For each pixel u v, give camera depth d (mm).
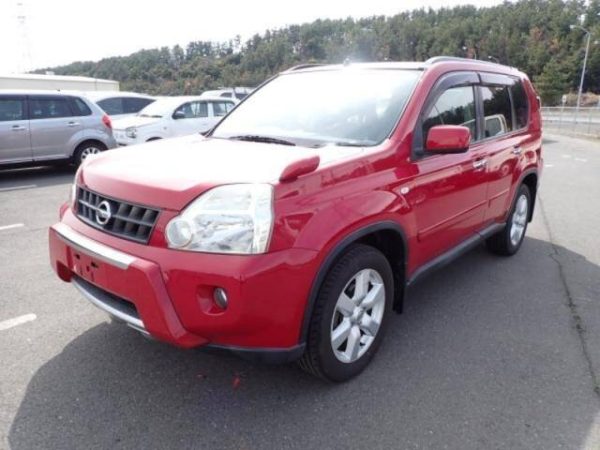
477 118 4043
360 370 2938
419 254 3328
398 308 3275
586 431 2502
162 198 2336
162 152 3014
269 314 2287
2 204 7379
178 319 2270
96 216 2594
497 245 5012
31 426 2430
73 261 2670
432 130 3094
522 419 2580
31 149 9531
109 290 2449
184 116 12078
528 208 5355
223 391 2756
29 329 3395
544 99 70000
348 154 2797
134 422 2484
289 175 2338
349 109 3430
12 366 2939
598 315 3844
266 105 3869
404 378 2922
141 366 2973
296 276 2324
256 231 2219
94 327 3436
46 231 5918
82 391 2719
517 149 4684
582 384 2910
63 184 9102
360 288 2805
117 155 3012
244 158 2764
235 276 2168
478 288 4316
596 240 5926
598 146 20375
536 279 4562
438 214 3420
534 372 3021
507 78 4730
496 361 3135
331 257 2473
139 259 2305
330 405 2654
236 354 2363
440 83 3537
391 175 2926
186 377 2875
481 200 4070
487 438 2436
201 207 2258
